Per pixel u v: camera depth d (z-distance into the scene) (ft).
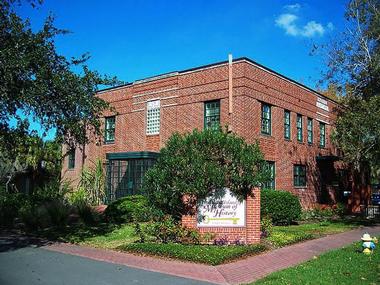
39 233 53.98
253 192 44.98
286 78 82.79
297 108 86.38
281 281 29.14
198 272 32.78
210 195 45.11
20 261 36.83
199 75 76.07
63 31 43.96
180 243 44.06
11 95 40.06
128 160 80.33
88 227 57.93
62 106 43.42
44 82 41.60
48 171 101.45
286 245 46.06
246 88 70.79
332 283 28.48
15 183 103.19
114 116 90.99
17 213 65.51
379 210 90.79
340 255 39.19
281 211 61.72
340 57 80.28
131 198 63.98
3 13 40.52
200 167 43.50
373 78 75.56
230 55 71.41
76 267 34.37
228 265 35.35
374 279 29.73
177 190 43.86
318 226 64.59
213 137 44.70
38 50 40.88
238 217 44.73
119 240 47.44
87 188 83.66
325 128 98.43
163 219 45.16
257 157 44.86
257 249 41.78
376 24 75.36
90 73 44.11
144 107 84.74
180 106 78.28
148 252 40.11
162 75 82.07
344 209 89.15
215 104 73.97
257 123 73.10
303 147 87.97
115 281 29.71
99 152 92.68
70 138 46.62
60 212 60.23
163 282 29.58
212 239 44.04
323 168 94.94
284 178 80.48
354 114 64.64
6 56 38.40
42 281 29.40
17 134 45.16
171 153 45.55
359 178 106.11
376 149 64.28
